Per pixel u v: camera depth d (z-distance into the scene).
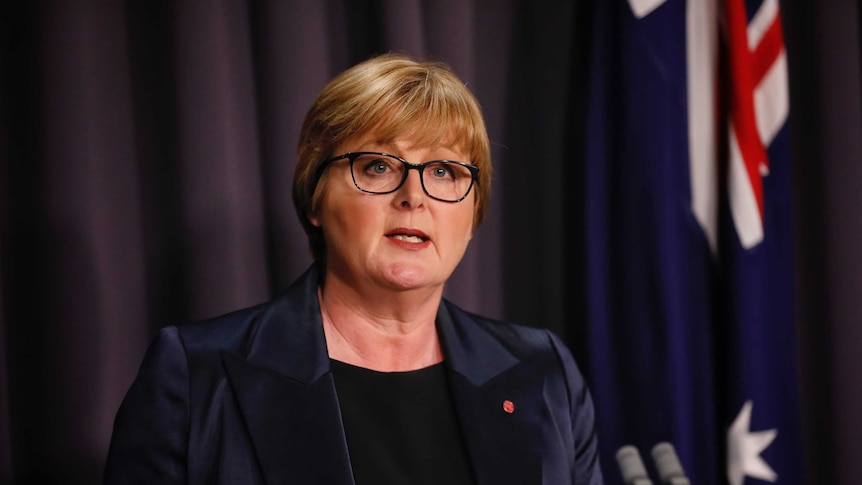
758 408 3.51
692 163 3.60
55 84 3.08
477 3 3.75
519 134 3.81
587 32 3.73
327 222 2.34
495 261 3.76
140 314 3.25
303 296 2.43
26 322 3.10
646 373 3.48
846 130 3.95
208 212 3.22
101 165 3.17
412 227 2.24
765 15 3.64
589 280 3.56
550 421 2.46
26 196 3.10
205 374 2.18
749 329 3.49
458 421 2.34
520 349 2.61
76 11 3.11
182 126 3.21
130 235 3.24
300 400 2.18
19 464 3.08
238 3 3.37
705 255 3.58
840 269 3.96
